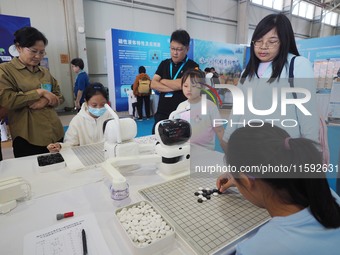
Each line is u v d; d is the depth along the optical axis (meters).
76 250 0.57
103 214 0.72
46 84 1.56
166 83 1.73
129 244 0.58
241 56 6.48
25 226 0.67
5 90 1.34
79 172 1.04
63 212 0.74
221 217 0.68
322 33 9.35
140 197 0.82
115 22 5.38
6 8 4.19
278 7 8.03
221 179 0.86
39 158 1.16
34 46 1.38
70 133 1.49
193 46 5.75
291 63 1.05
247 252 0.44
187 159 1.03
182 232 0.62
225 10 7.14
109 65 5.08
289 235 0.43
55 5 4.59
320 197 0.44
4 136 3.21
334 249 0.41
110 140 1.04
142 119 4.94
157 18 5.90
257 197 0.50
